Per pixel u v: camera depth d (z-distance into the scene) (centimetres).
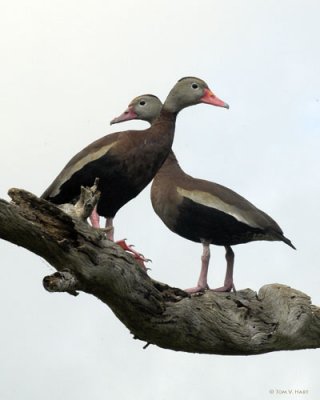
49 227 930
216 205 1441
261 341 1123
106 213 1333
